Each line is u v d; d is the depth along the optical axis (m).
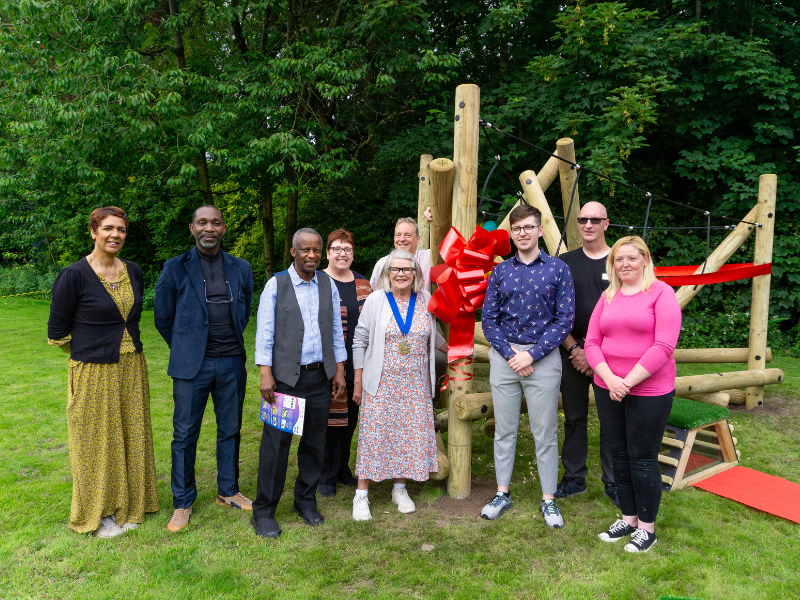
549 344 2.91
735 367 7.25
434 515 3.16
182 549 2.73
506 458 3.18
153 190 11.11
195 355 2.93
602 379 2.77
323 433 3.06
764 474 3.74
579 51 7.75
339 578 2.52
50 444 4.22
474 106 3.22
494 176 8.88
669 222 9.11
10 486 3.47
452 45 10.31
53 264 16.03
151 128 7.21
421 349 3.14
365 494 3.16
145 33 9.10
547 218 3.88
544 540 2.87
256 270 12.68
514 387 3.09
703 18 8.56
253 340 8.59
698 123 8.05
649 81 7.26
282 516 3.13
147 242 14.91
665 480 3.55
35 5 6.93
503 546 2.81
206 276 3.00
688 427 3.52
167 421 4.77
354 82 9.05
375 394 3.10
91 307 2.78
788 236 8.08
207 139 7.63
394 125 10.12
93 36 7.56
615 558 2.68
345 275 3.61
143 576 2.52
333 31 8.66
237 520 3.06
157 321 2.98
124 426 2.95
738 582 2.49
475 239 3.22
